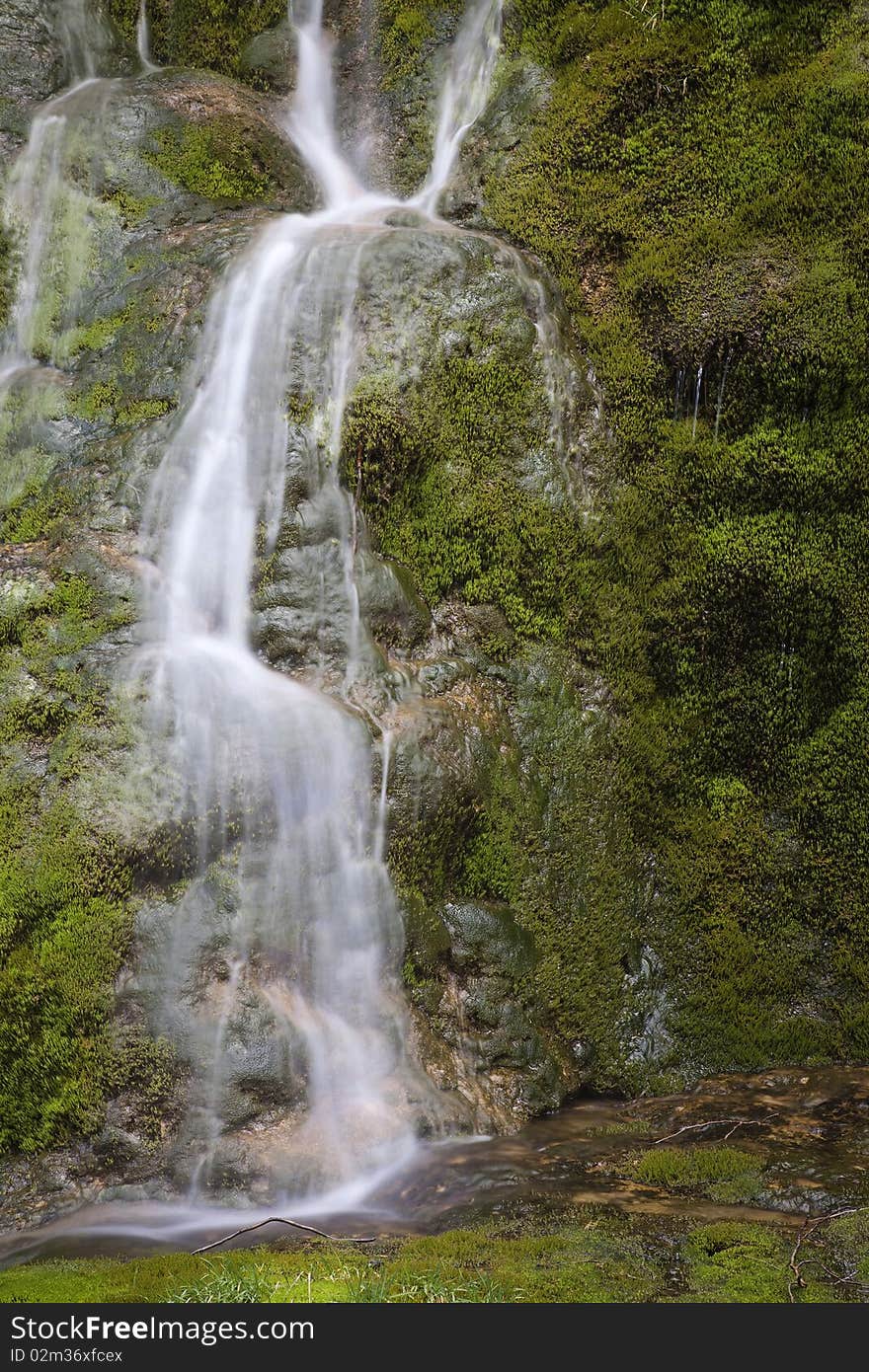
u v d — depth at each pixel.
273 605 5.80
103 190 7.17
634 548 6.36
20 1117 5.01
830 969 6.30
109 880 5.07
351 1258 4.20
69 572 5.71
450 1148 5.19
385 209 7.36
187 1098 4.95
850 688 6.29
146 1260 4.21
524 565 6.30
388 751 5.58
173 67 8.20
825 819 6.35
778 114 6.35
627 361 6.41
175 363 6.38
